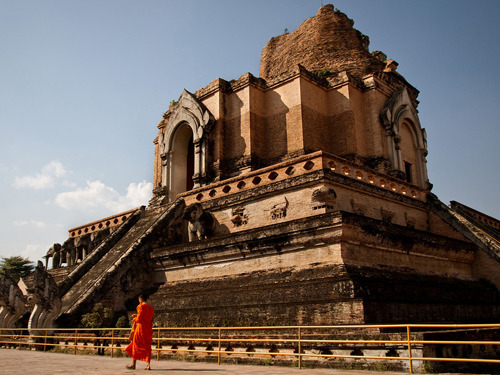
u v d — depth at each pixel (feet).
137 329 41.42
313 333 48.01
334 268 55.57
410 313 55.93
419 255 69.31
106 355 59.21
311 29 124.06
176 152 107.45
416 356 38.47
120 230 96.53
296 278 58.54
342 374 36.06
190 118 101.91
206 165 97.40
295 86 96.53
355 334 42.83
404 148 104.42
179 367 43.29
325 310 51.13
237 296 60.90
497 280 77.82
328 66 116.47
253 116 98.02
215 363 48.42
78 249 120.26
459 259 77.41
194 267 73.26
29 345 69.31
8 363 46.85
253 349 48.24
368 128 100.01
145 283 78.23
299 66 96.48
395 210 80.02
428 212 88.07
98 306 69.92
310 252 60.18
